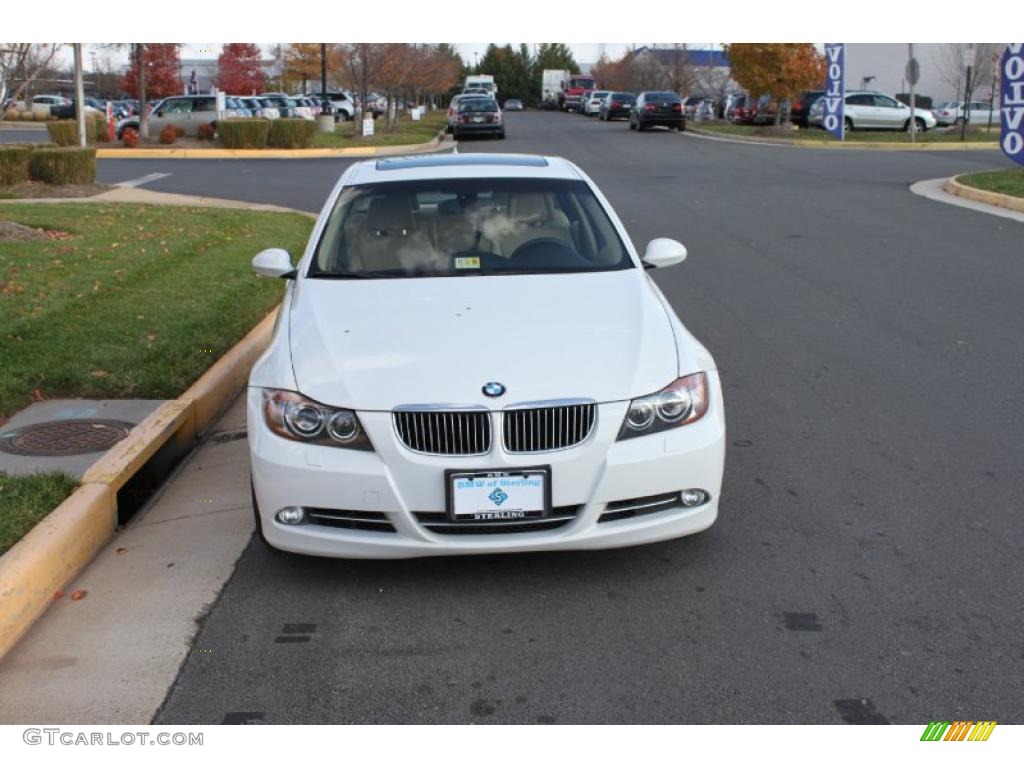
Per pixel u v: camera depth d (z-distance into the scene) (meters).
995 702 3.36
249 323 8.12
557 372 4.07
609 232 5.47
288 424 4.05
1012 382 6.94
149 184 20.53
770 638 3.76
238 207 16.39
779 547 4.51
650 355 4.23
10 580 3.85
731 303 9.45
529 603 4.05
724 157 26.08
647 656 3.66
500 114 34.94
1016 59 19.52
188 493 5.29
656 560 4.40
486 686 3.50
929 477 5.30
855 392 6.78
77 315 8.12
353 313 4.58
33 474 4.96
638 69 62.62
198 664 3.65
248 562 4.45
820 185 19.17
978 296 9.54
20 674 3.61
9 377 6.52
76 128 29.17
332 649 3.74
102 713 3.38
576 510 4.02
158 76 52.19
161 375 6.70
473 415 3.92
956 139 33.34
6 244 11.47
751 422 6.21
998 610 3.93
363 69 35.12
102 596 4.18
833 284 10.21
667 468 4.06
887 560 4.37
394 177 5.84
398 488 3.92
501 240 5.32
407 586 4.21
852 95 38.94
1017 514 4.83
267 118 31.69
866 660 3.60
